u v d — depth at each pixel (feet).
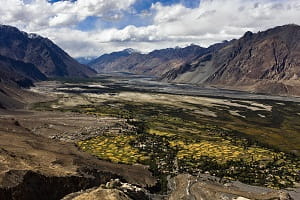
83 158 351.05
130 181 333.01
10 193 216.74
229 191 318.04
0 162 247.50
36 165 266.98
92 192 230.68
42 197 234.58
